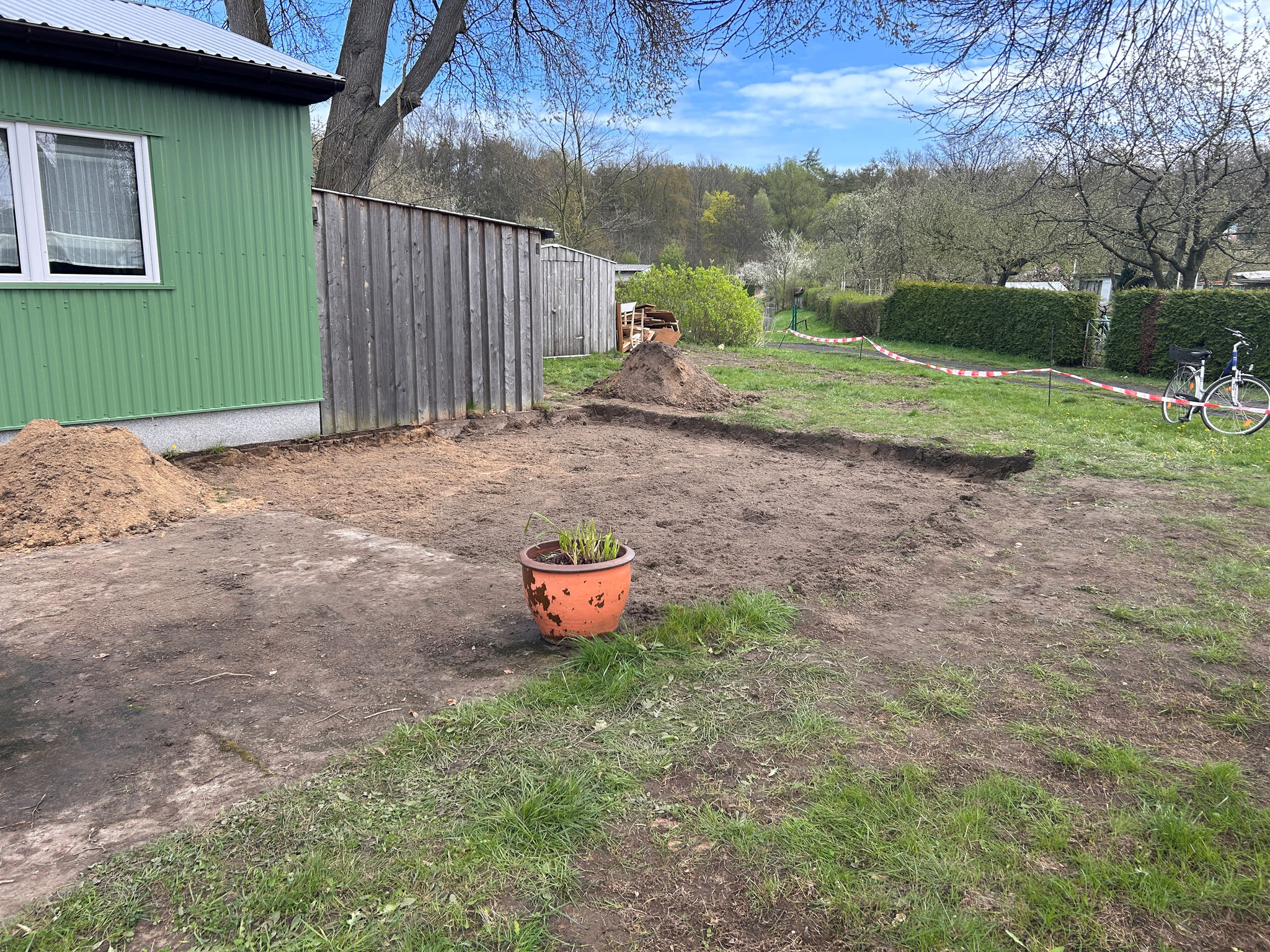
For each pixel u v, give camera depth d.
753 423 10.80
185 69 7.18
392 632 4.19
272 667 3.77
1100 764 3.07
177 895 2.29
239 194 7.91
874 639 4.30
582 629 3.99
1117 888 2.41
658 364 12.65
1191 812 2.80
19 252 6.64
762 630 4.33
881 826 2.67
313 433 8.88
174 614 4.36
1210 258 22.08
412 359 9.84
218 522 6.16
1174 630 4.45
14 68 6.41
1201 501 7.31
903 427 10.62
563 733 3.20
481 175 34.69
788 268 51.56
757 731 3.27
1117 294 19.50
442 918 2.23
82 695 3.47
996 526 6.62
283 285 8.36
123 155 7.15
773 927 2.25
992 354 24.88
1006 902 2.34
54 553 5.33
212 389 7.95
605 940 2.19
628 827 2.66
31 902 2.25
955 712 3.47
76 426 6.85
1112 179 11.97
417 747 3.08
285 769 2.94
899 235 34.97
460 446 9.58
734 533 6.33
